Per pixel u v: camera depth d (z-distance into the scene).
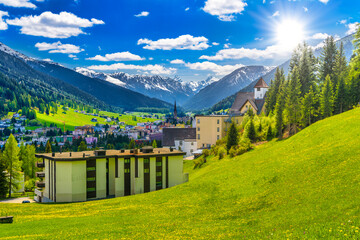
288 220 30.92
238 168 69.88
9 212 59.34
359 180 33.97
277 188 46.00
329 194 33.91
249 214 39.19
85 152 95.94
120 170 88.00
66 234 39.31
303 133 71.88
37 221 49.78
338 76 110.38
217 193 55.62
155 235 35.41
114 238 35.81
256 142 103.25
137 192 88.31
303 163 50.78
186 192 62.19
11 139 116.56
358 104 97.38
